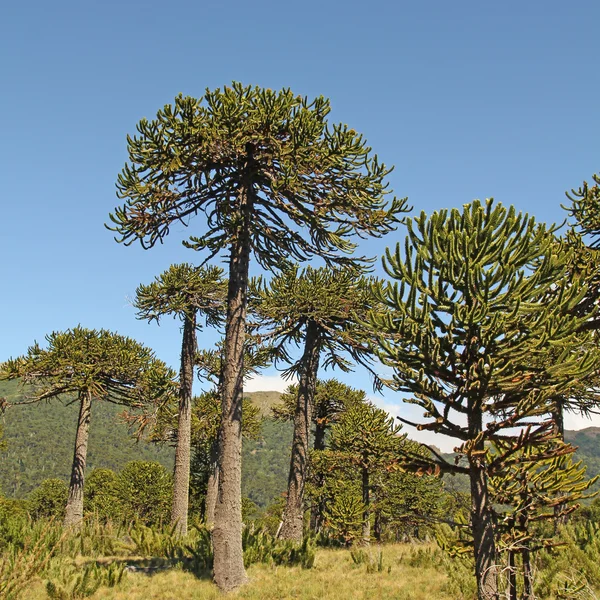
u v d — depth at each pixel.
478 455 5.59
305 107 10.16
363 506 19.70
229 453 9.30
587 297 9.82
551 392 5.59
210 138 9.16
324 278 15.79
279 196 9.77
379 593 8.64
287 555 11.09
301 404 15.25
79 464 17.56
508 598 5.53
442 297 6.22
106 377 17.45
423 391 6.05
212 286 17.36
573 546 8.88
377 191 9.95
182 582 8.97
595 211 11.73
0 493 35.50
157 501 30.62
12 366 16.12
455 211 6.15
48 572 9.07
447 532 9.80
